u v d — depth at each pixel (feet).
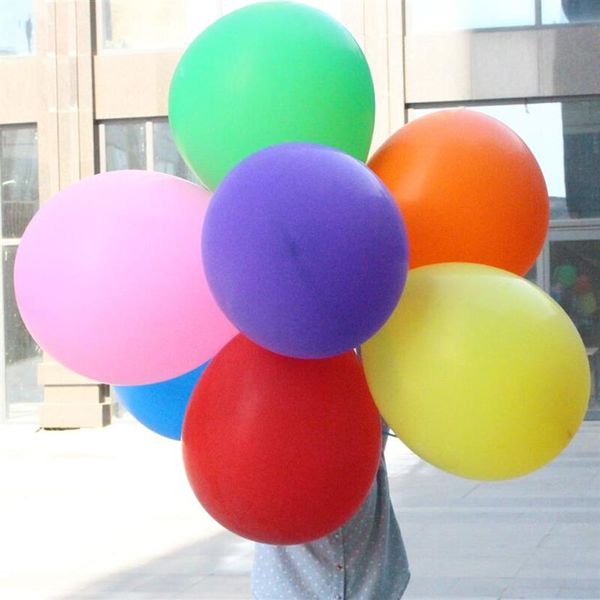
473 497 34.78
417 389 10.56
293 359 10.78
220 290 10.04
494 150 11.69
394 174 11.75
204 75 11.46
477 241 11.53
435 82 56.08
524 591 23.24
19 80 59.93
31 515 33.22
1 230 60.80
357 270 9.68
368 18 56.24
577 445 47.09
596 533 28.86
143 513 33.06
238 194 9.97
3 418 60.39
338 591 12.81
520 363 10.35
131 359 11.42
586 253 55.26
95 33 59.57
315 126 11.23
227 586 24.34
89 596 23.70
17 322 60.49
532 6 55.26
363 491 10.94
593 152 55.11
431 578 24.56
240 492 10.59
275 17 11.60
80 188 11.73
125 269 11.08
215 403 10.79
